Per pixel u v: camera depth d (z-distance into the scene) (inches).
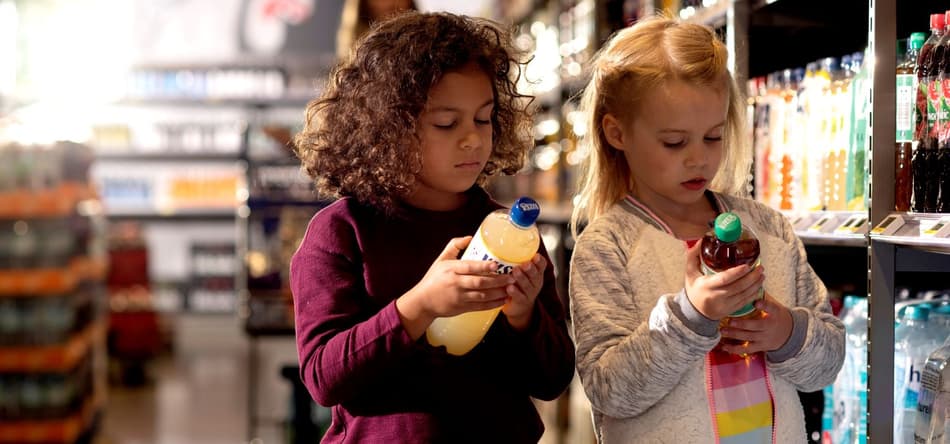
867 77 79.1
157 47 391.5
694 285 58.5
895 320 76.9
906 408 77.1
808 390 65.9
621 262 66.8
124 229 309.1
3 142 180.1
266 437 209.0
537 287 57.7
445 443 61.6
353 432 62.6
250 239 160.4
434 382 62.2
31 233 181.0
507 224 55.9
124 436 211.6
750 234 59.1
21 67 273.4
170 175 408.8
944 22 67.7
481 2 370.0
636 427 64.5
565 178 195.9
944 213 65.1
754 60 94.9
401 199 64.6
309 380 60.3
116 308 272.4
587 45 169.3
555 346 62.5
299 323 62.4
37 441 184.2
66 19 349.7
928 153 66.7
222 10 391.9
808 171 87.8
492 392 63.6
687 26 67.6
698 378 63.8
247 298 156.6
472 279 54.7
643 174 66.9
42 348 182.2
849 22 93.6
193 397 254.1
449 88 60.0
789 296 67.6
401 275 62.7
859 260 99.6
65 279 182.4
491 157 69.7
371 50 62.4
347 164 63.4
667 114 64.1
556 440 174.7
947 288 85.4
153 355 296.7
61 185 187.5
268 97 393.1
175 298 398.3
